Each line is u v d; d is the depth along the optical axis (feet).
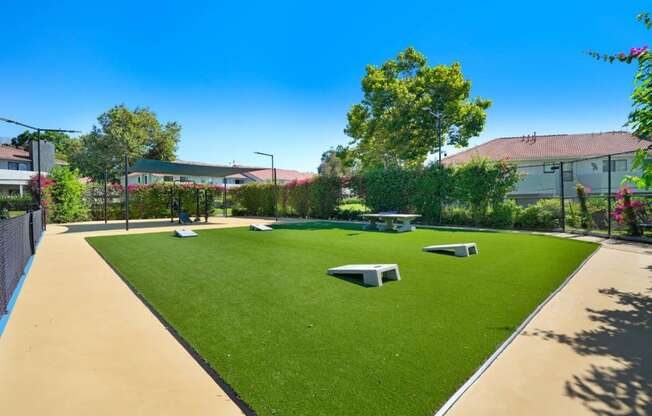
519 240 32.91
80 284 17.51
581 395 7.34
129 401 7.25
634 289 15.96
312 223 54.39
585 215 39.19
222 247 29.35
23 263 20.92
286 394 7.38
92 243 32.45
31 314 13.06
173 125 135.64
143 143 126.41
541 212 42.16
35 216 30.86
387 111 75.10
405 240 33.37
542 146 84.94
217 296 15.10
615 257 23.84
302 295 15.14
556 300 14.37
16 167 119.44
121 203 68.23
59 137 171.94
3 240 13.50
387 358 9.10
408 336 10.60
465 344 9.99
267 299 14.58
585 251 26.37
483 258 23.68
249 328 11.36
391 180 55.06
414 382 7.86
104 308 13.74
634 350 9.60
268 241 32.99
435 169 50.93
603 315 12.54
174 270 20.44
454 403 7.03
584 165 78.69
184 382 8.04
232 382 7.92
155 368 8.76
